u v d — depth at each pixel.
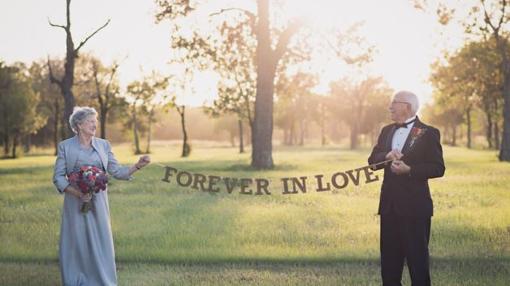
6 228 11.35
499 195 16.25
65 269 6.68
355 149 72.50
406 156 6.34
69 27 22.62
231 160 40.88
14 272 8.09
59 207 14.66
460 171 25.94
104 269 6.70
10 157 60.94
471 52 44.28
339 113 95.94
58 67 69.38
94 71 53.00
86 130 6.86
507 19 39.03
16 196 17.41
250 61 34.03
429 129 6.35
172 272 7.95
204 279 7.55
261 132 29.61
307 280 7.44
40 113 66.00
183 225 11.25
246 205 14.34
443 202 14.78
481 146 74.62
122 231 10.66
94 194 6.71
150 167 30.56
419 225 6.22
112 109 63.78
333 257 8.57
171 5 28.89
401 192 6.27
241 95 55.78
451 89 48.00
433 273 7.69
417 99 6.51
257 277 7.61
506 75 39.41
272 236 10.06
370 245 9.34
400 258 6.46
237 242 9.62
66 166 6.80
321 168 29.00
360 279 7.45
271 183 20.33
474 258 8.50
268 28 29.86
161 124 80.56
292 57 32.75
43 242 9.98
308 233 10.33
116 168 7.02
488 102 63.34
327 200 15.33
